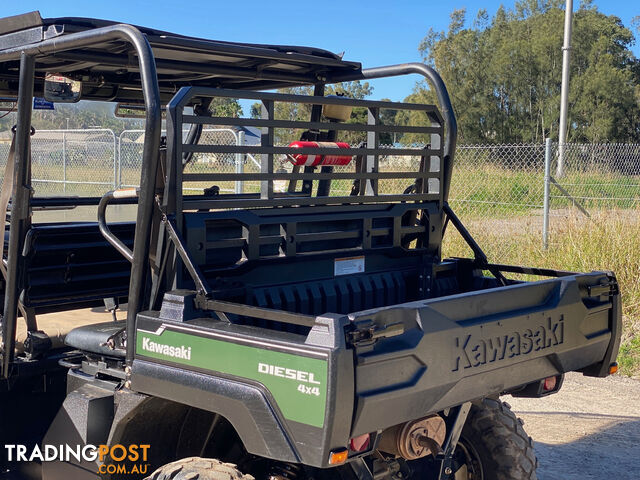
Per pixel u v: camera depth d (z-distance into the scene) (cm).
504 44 6475
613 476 464
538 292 304
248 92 304
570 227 941
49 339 345
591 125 6138
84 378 317
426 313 258
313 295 331
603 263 864
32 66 317
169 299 273
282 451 235
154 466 295
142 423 290
